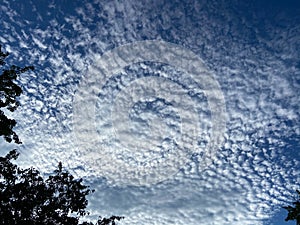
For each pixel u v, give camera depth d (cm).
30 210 1158
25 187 1183
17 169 1218
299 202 1132
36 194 1204
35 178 1246
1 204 1122
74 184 1312
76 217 1287
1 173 1176
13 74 1165
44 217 1180
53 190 1262
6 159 1202
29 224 1109
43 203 1207
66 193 1284
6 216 1095
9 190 1154
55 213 1209
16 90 1173
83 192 1327
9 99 1190
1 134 1177
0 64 1184
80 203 1288
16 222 1103
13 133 1202
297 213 1120
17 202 1140
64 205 1262
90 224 1328
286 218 1145
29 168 1248
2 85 1147
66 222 1228
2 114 1167
